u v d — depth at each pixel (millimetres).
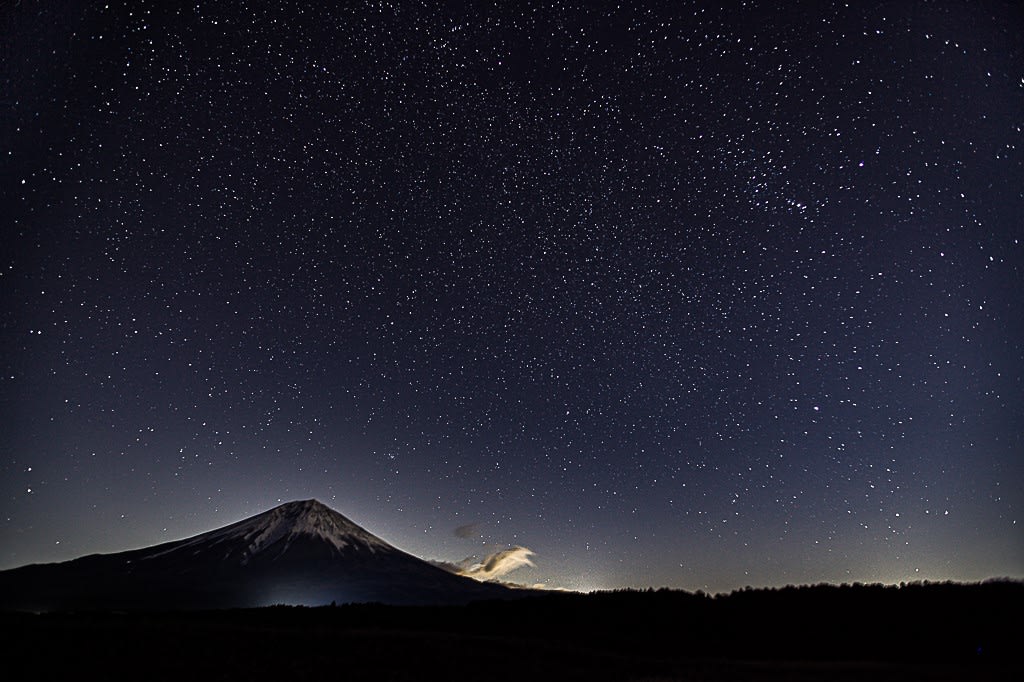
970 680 21938
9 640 25391
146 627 29125
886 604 35500
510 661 25594
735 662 26609
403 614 42719
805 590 40781
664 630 34562
